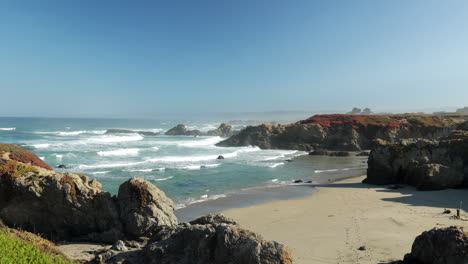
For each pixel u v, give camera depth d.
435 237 11.04
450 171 28.78
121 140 80.88
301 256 13.84
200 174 38.66
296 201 26.28
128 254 11.38
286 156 58.91
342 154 60.03
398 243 14.88
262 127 76.19
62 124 171.62
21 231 13.90
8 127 130.75
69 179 16.06
